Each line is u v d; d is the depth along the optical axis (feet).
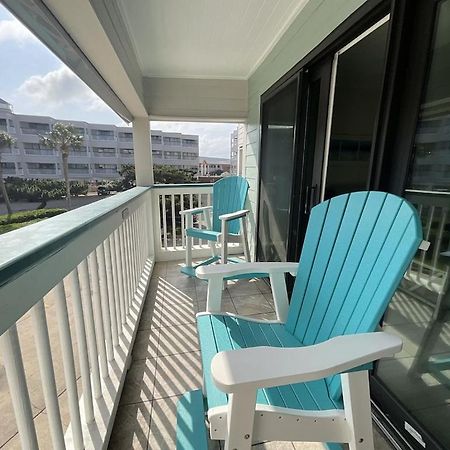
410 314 4.19
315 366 2.02
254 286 9.80
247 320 4.23
